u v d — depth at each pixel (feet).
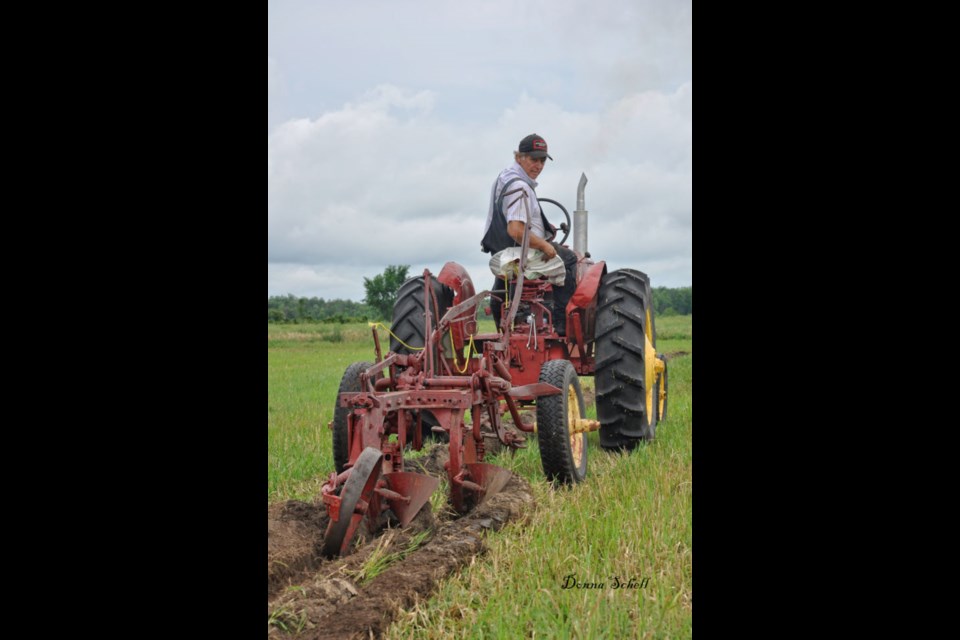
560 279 19.43
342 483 12.28
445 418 14.43
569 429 16.37
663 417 23.59
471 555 11.70
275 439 21.18
